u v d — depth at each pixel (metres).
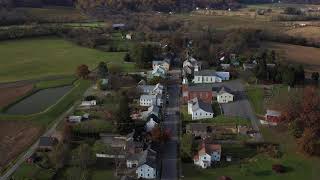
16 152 171.12
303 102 199.75
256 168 159.62
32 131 190.38
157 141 176.25
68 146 168.75
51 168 157.62
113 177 153.00
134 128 185.62
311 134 169.75
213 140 180.38
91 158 161.88
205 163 160.12
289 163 162.62
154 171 153.12
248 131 187.50
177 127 195.25
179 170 158.88
